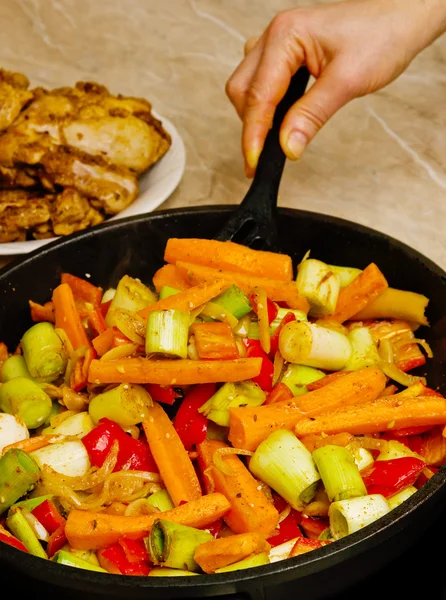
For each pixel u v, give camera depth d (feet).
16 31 6.82
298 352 3.39
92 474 3.06
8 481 2.95
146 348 3.22
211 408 3.18
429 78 6.16
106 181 4.69
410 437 3.29
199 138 5.64
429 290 3.66
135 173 4.95
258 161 4.05
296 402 3.15
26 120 4.77
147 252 4.09
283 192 5.04
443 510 2.82
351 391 3.21
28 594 2.52
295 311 3.63
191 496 2.98
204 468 3.11
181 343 3.21
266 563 2.56
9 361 3.64
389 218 4.82
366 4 4.57
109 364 3.21
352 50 4.44
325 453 2.93
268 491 3.05
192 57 6.52
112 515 2.84
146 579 2.31
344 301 3.76
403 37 4.57
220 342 3.25
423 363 3.68
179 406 3.38
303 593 2.43
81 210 4.64
